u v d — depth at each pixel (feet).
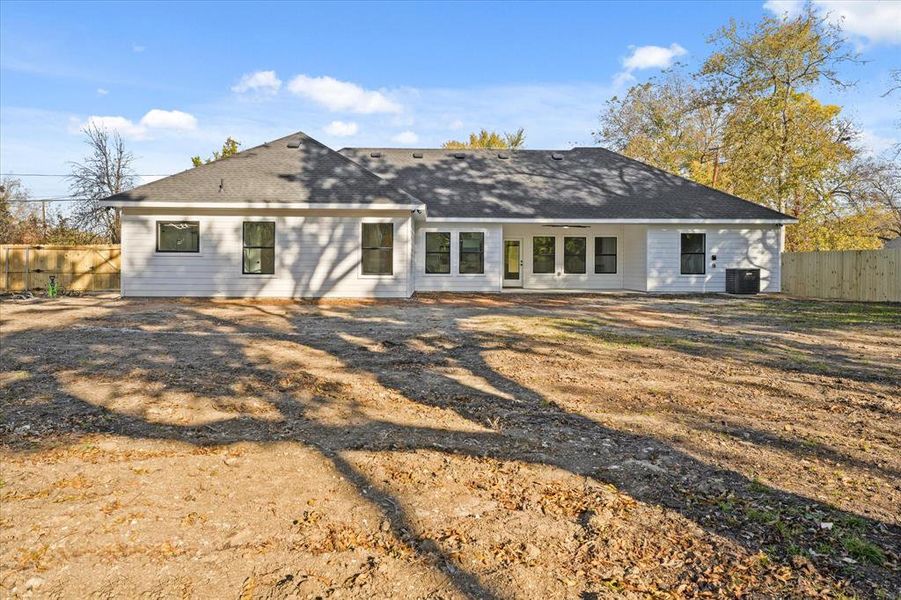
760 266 68.39
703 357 25.98
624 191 72.54
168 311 44.27
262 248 54.90
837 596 7.61
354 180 56.59
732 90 97.45
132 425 15.11
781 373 22.52
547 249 76.02
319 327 35.70
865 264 58.23
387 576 8.16
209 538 9.20
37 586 7.78
